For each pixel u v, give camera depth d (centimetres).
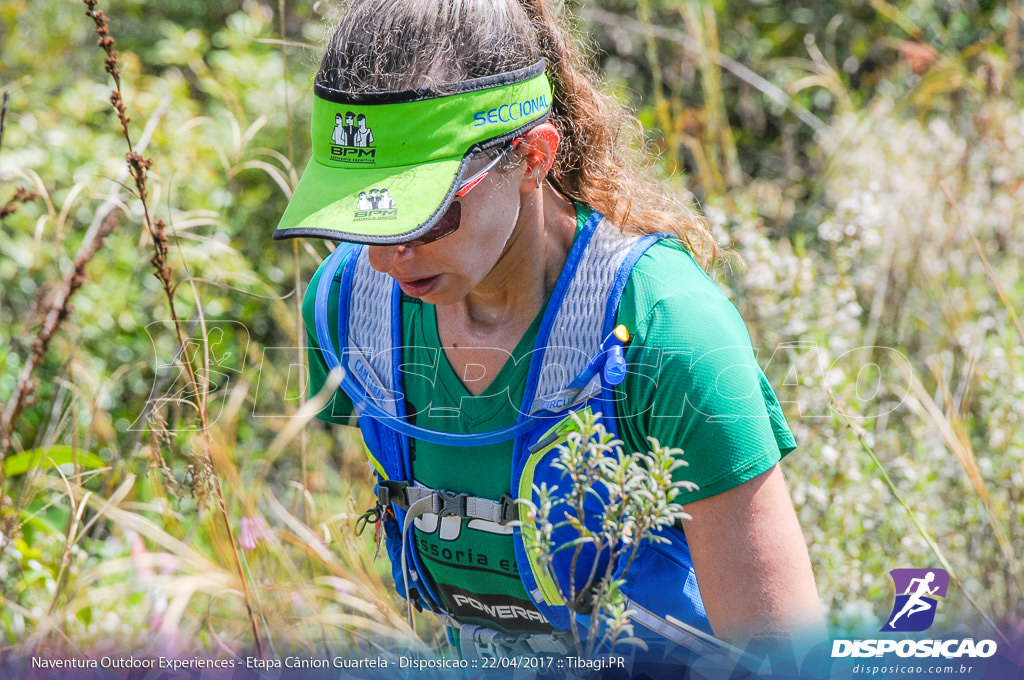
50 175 820
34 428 681
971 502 608
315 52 507
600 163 369
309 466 639
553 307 342
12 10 1088
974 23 1180
